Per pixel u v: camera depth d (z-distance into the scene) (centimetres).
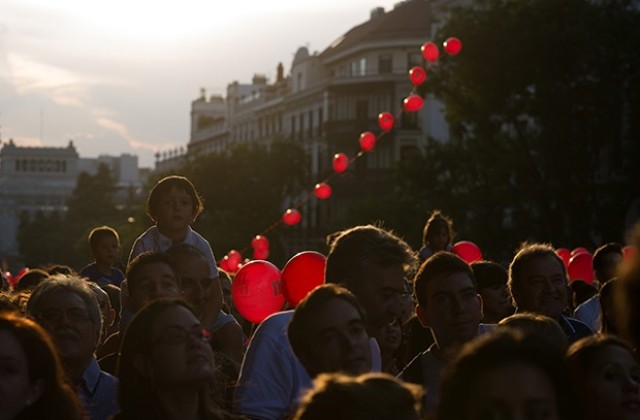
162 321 440
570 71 3484
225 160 6612
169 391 440
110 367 660
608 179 4022
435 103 6419
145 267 601
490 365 296
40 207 15800
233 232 6462
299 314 458
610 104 3488
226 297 912
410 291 639
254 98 9631
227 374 595
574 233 3612
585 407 301
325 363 448
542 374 295
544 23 3412
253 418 496
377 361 523
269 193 6612
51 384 426
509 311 802
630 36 3419
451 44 1945
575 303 1077
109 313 714
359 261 512
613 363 441
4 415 413
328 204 7306
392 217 4116
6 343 416
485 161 3631
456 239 3722
